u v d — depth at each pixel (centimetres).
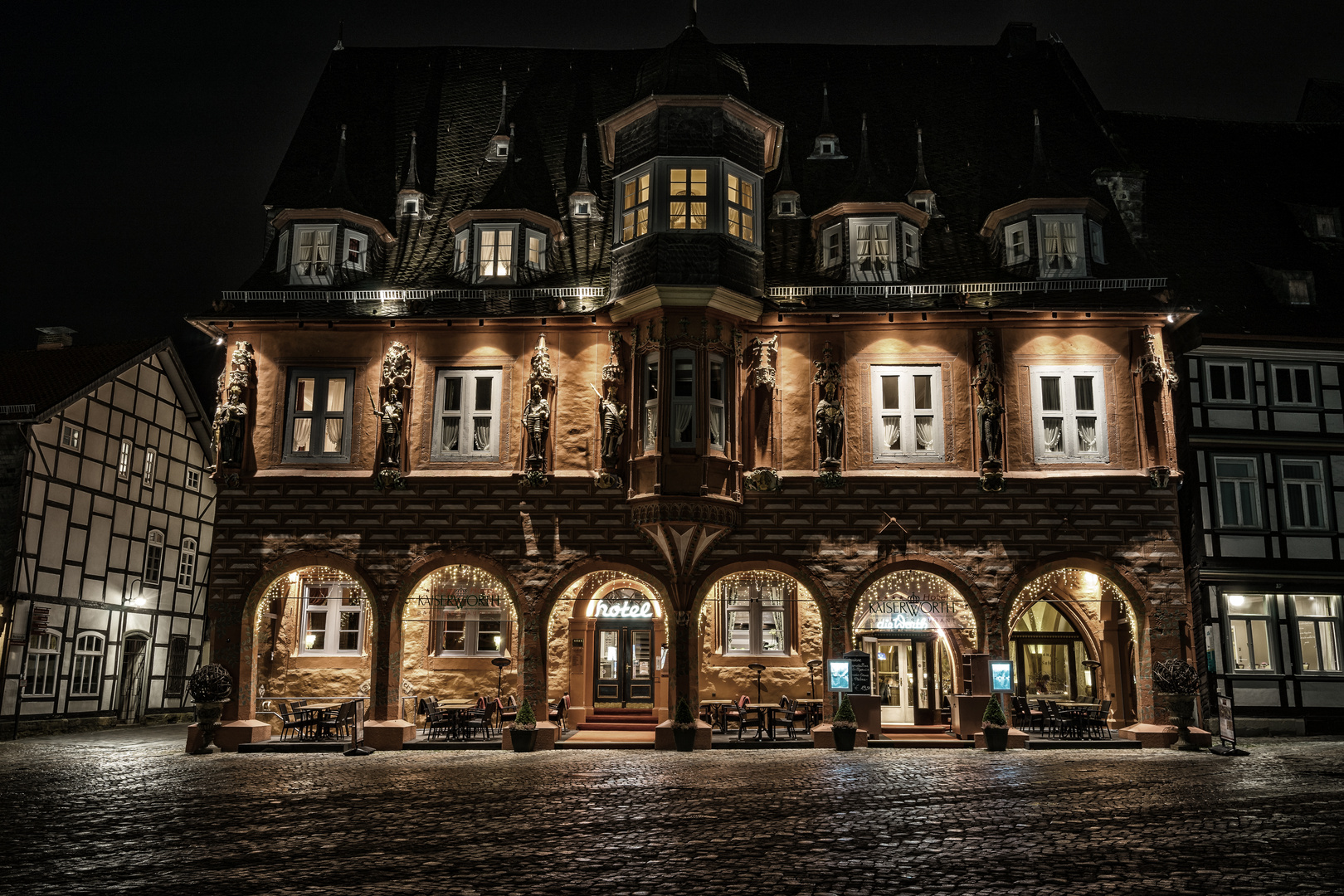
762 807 1441
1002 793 1549
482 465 2420
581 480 2392
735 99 2447
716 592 2644
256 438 2441
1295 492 2695
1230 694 2566
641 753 2145
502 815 1401
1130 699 2488
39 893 1022
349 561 2383
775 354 2427
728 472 2342
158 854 1182
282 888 1028
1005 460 2388
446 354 2466
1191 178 3094
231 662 2344
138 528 3375
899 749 2216
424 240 2722
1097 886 1006
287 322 2462
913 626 2544
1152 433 2386
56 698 2967
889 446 2409
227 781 1761
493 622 2639
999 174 2853
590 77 3094
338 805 1495
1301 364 2761
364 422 2445
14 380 3156
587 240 2698
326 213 2595
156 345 3441
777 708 2412
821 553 2359
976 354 2419
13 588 2806
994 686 2269
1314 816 1354
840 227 2580
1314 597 2648
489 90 3075
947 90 3078
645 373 2377
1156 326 2423
